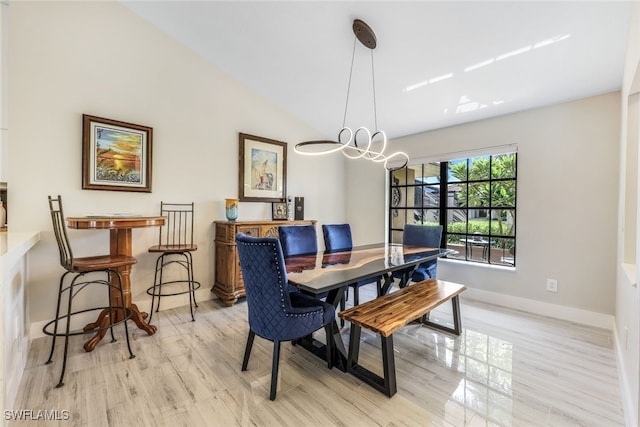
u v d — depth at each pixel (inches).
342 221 197.9
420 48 98.1
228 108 140.0
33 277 93.0
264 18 103.5
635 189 80.4
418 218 164.2
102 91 105.0
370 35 96.7
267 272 66.3
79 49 100.3
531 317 115.4
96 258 92.1
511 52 92.0
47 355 83.3
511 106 120.6
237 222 126.9
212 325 106.0
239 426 57.9
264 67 131.6
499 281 130.5
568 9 74.3
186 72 126.1
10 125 89.3
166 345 90.6
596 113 106.3
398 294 90.2
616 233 102.3
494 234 135.3
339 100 144.3
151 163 116.1
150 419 59.3
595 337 97.3
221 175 137.9
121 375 74.2
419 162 160.1
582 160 109.1
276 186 158.6
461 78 108.9
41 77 93.7
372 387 70.5
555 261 115.5
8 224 89.6
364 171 188.5
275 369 66.7
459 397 67.1
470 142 139.7
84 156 100.7
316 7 93.7
